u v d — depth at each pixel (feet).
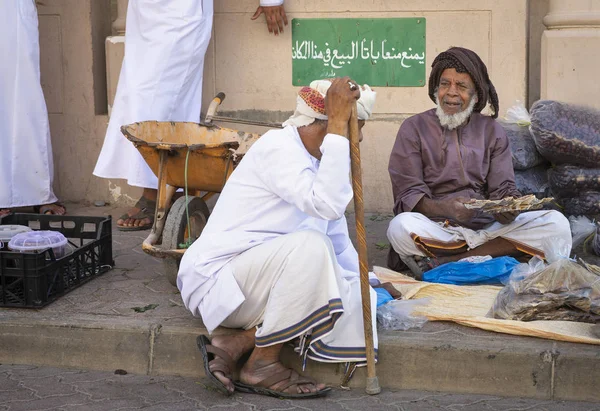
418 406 22.18
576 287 24.52
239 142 31.22
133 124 29.40
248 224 22.88
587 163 34.81
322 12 39.65
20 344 25.26
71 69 42.06
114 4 43.45
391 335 23.95
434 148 29.68
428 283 27.78
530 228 28.60
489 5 38.63
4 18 37.35
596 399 22.59
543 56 38.42
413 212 29.58
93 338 24.86
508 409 22.08
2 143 37.96
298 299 21.72
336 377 23.62
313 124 22.22
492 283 28.66
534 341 23.48
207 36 38.29
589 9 37.91
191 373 24.43
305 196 21.30
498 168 29.76
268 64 40.50
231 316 22.98
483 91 29.01
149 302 26.91
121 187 42.27
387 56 39.52
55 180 42.98
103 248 30.40
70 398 22.70
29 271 25.98
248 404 22.22
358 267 24.54
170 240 27.99
